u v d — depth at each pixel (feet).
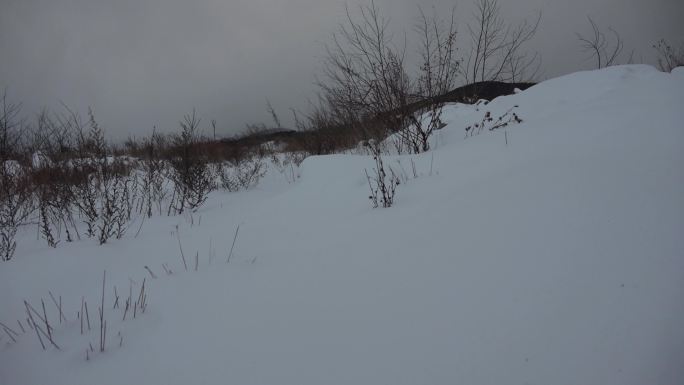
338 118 26.66
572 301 3.82
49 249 9.45
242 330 4.78
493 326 3.82
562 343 3.37
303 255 7.18
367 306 4.80
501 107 17.54
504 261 4.89
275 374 3.85
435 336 3.91
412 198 9.37
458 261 5.26
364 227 8.02
